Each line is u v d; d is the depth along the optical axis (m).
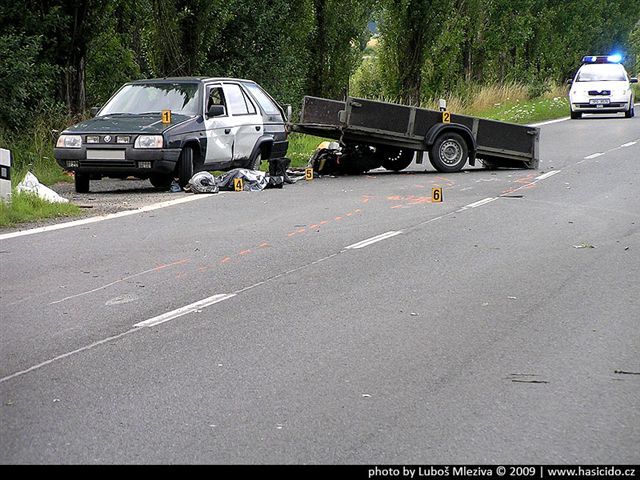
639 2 89.94
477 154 30.72
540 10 76.00
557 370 10.45
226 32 43.25
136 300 13.56
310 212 21.91
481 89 64.81
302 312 12.88
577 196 24.31
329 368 10.49
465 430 8.68
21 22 33.94
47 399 9.49
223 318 12.59
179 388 9.81
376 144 30.16
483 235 18.77
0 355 10.99
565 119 58.38
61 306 13.23
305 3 45.19
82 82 36.38
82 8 35.12
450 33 57.50
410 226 19.89
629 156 34.22
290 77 46.06
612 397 9.57
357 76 71.69
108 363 10.66
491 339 11.63
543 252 17.05
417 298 13.69
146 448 8.25
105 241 18.22
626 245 17.64
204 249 17.34
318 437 8.49
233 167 27.88
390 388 9.83
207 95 26.98
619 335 11.81
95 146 25.00
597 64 60.81
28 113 33.28
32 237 18.73
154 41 38.56
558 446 8.32
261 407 9.26
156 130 25.02
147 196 25.12
